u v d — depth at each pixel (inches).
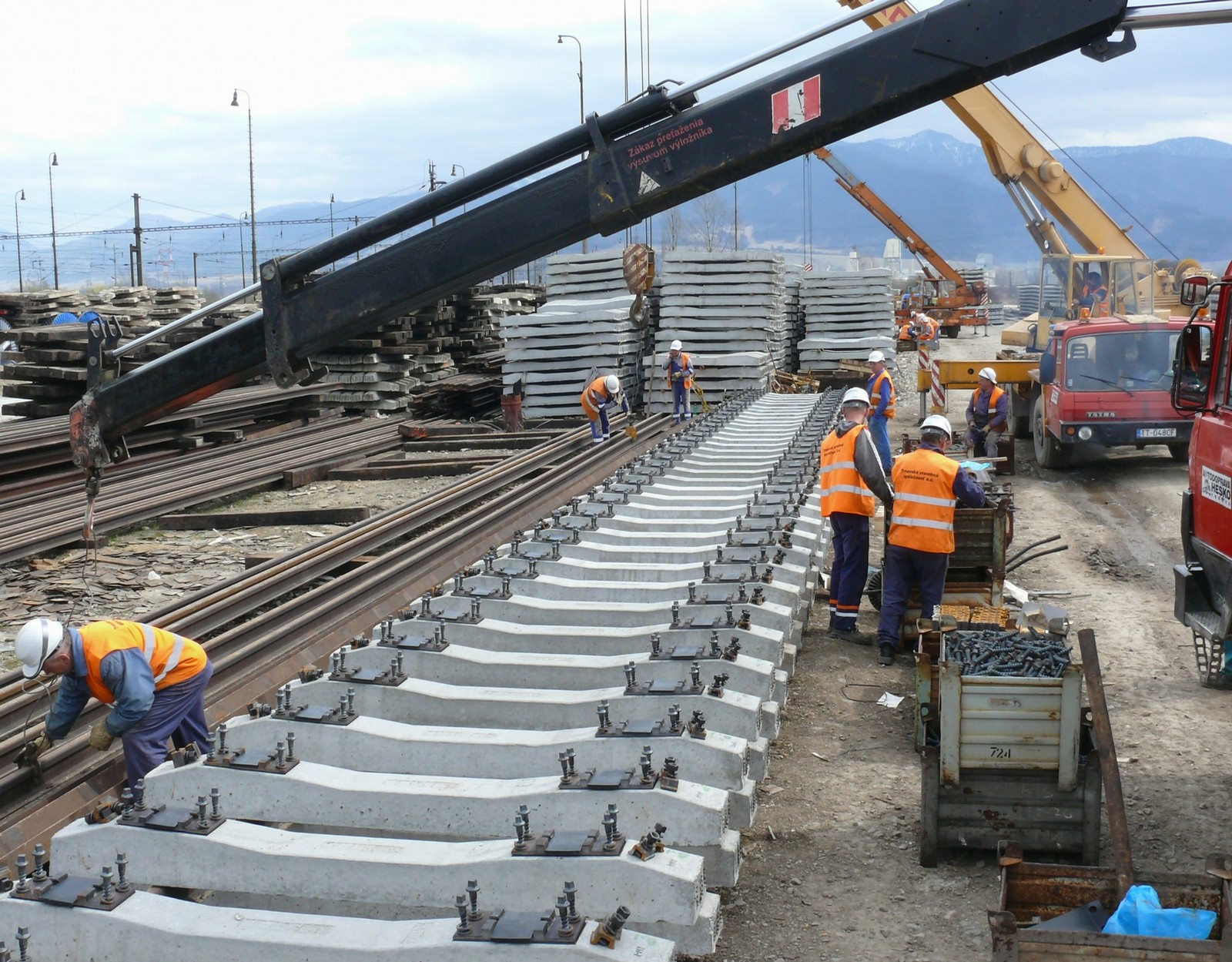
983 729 191.5
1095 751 189.6
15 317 912.9
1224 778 234.2
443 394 814.5
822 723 264.4
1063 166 780.0
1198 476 266.5
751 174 187.9
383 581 351.3
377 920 150.9
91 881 158.9
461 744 193.2
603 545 336.8
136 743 207.3
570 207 193.8
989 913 137.2
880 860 199.9
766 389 839.1
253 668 279.4
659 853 156.7
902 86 176.9
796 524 353.7
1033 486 574.9
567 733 193.3
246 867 165.0
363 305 205.3
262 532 469.4
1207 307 258.2
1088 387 574.2
